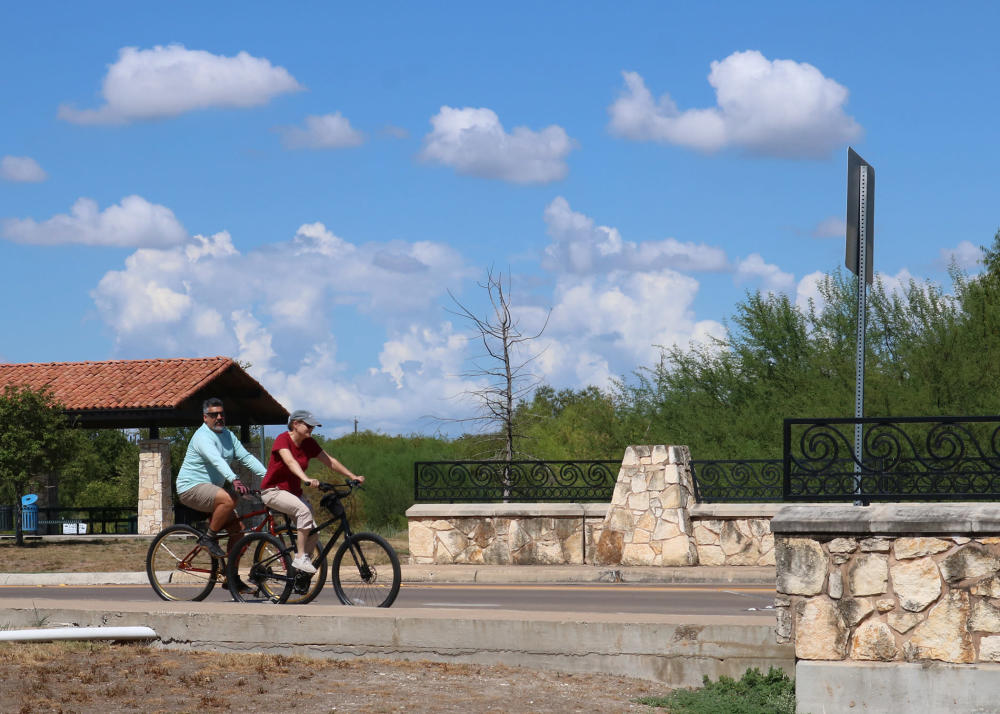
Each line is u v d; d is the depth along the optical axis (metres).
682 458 19.88
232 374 36.78
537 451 32.25
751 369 30.33
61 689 8.38
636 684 9.05
